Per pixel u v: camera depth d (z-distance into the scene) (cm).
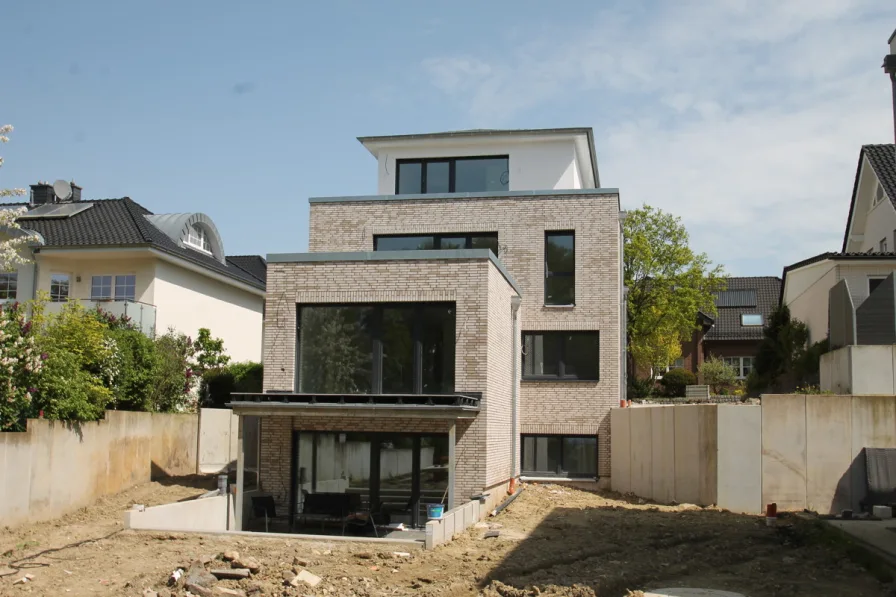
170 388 2373
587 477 2389
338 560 1288
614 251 2409
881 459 1773
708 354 5522
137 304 2598
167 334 2628
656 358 4638
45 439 1684
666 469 2050
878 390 1950
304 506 1722
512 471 2195
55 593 1120
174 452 2264
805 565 1298
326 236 2495
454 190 2666
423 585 1148
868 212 3512
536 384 2416
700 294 4488
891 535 1420
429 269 1875
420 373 1864
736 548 1425
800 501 1806
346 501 1694
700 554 1373
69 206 3128
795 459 1816
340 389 1886
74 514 1745
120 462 1984
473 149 2659
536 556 1330
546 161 2631
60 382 1753
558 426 2398
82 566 1254
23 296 2756
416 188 2680
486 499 1780
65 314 2006
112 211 3009
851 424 1809
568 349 2430
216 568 1216
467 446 1828
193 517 1662
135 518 1505
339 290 1900
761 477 1819
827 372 2136
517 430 2314
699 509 1844
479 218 2458
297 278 1917
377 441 1855
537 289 2425
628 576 1201
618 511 1880
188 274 3031
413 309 1889
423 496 1822
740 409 1838
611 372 2386
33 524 1634
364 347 1894
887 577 1197
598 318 2398
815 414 1820
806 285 3139
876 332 2086
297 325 1914
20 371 1683
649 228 4500
